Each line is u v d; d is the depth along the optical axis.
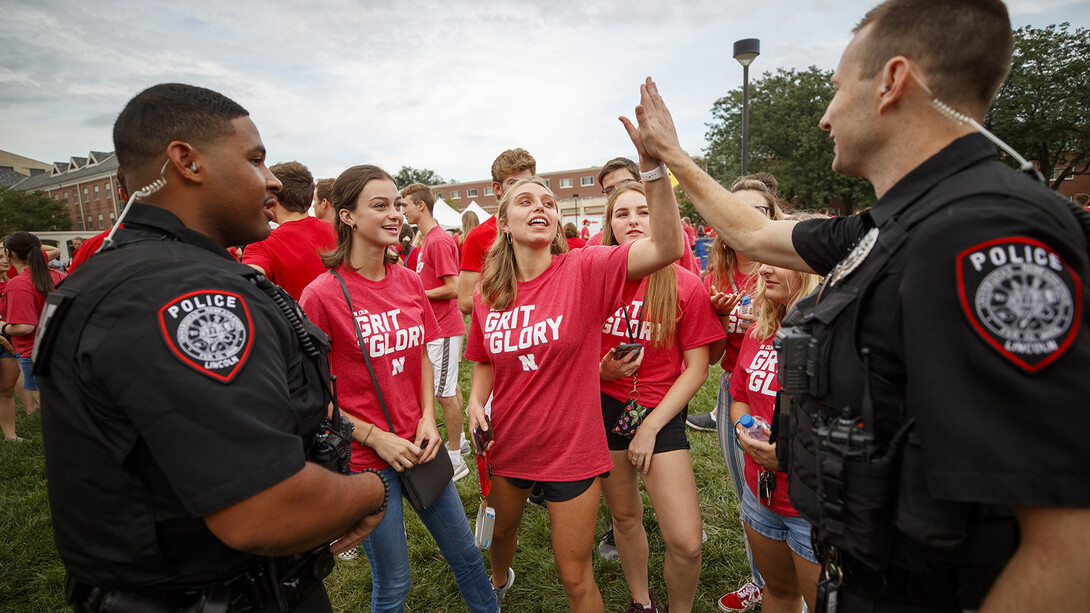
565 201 53.59
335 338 2.19
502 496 2.33
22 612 2.95
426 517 2.36
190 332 1.01
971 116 1.06
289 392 1.21
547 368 2.09
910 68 1.05
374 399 2.24
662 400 2.44
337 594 3.02
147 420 0.97
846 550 1.07
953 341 0.85
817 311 1.17
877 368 1.02
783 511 1.92
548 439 2.12
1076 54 29.09
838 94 1.22
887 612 1.07
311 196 3.50
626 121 1.81
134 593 1.13
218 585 1.16
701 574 2.99
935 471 0.85
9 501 4.04
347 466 1.44
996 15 1.00
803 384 1.16
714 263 3.00
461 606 2.88
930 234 0.91
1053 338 0.80
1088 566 0.78
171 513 1.07
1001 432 0.81
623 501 2.57
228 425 0.98
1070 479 0.78
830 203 39.44
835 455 1.05
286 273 3.28
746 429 1.95
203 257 1.19
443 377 4.14
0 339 5.12
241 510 0.98
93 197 54.22
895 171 1.13
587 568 2.19
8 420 5.28
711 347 2.63
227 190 1.29
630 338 2.50
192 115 1.22
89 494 1.08
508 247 2.27
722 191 1.74
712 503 3.62
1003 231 0.85
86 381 1.02
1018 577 0.84
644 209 2.70
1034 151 31.20
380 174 2.31
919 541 0.93
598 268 2.09
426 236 4.46
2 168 72.50
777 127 36.38
